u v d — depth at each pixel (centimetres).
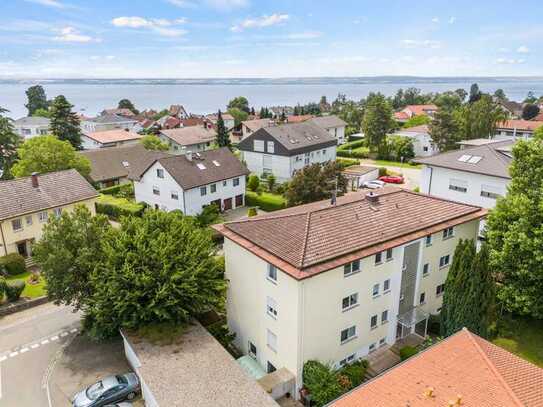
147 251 2416
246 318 2617
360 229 2444
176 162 5197
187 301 2455
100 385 2253
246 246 2380
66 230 2697
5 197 3969
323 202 2952
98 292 2356
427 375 1641
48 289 2606
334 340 2356
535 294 2658
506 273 2761
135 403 2261
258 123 10181
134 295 2292
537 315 2664
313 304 2169
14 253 3834
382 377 1692
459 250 2400
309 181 4397
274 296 2292
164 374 2114
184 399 1953
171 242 2495
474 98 16138
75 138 8519
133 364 2458
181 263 2472
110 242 2575
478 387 1522
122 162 7025
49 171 5272
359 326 2469
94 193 4534
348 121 13162
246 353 2692
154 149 8094
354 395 1627
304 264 2075
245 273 2527
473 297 2339
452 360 1697
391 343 2700
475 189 3922
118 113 15625
